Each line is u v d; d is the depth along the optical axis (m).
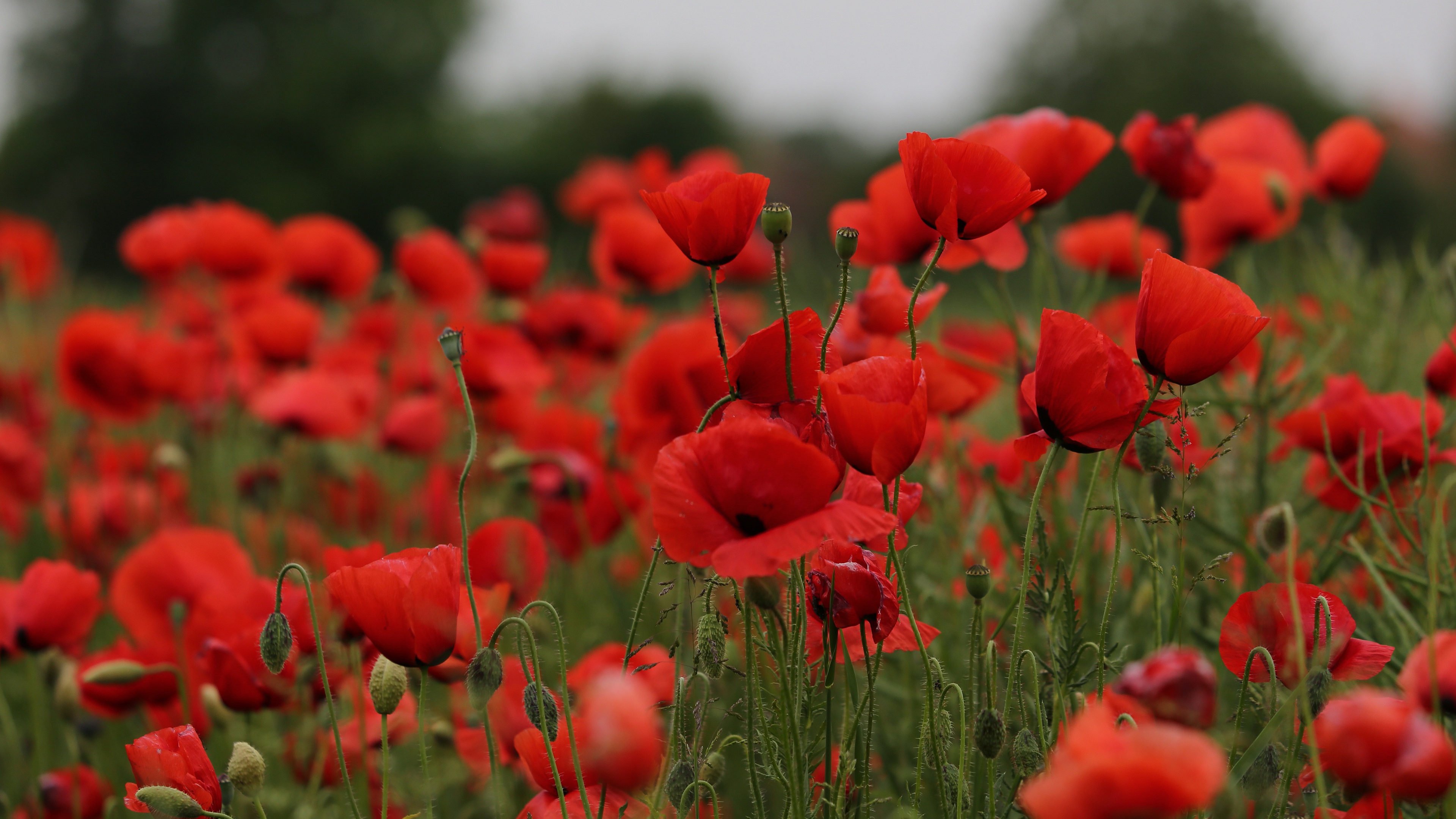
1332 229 3.53
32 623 2.23
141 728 2.56
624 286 3.90
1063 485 2.51
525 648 1.77
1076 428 1.33
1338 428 2.06
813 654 1.54
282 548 3.29
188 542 2.46
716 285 1.41
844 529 1.18
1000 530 2.36
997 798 1.53
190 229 4.66
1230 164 3.09
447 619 1.38
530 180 39.09
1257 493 2.35
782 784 1.37
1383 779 1.04
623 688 1.10
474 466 3.48
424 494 3.65
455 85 43.47
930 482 2.54
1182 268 1.31
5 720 2.42
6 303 5.20
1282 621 1.39
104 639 3.27
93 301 6.68
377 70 40.00
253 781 1.44
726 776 2.22
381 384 4.14
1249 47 36.62
